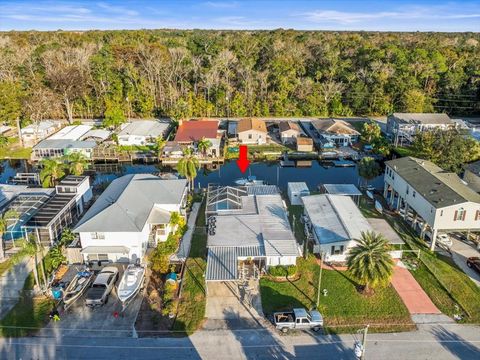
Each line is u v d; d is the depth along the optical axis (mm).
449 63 113875
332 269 36688
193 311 31188
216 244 37062
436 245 40594
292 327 29094
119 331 29094
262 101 103625
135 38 139125
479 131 78500
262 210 43812
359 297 32781
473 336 28594
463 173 54250
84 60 102688
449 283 34469
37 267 36812
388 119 86375
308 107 101938
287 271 35344
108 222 37250
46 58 100250
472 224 38562
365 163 56312
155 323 29891
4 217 38656
